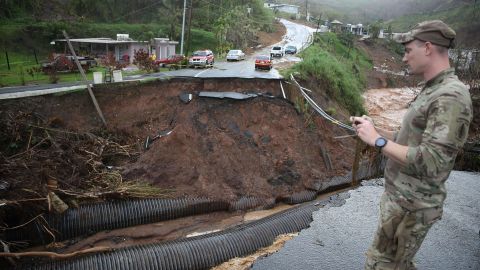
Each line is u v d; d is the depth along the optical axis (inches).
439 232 201.6
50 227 363.9
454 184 291.3
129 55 1242.6
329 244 187.6
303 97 619.5
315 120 612.4
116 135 574.6
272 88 639.8
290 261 172.4
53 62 901.8
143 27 1644.9
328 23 2849.4
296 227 277.6
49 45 1354.6
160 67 973.2
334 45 1939.0
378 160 414.3
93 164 474.9
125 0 1801.2
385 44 2449.6
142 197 424.2
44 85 655.8
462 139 87.6
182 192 448.8
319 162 558.9
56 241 365.1
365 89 1475.1
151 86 631.2
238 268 253.6
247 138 542.0
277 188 494.0
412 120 97.6
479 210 236.5
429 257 174.7
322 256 176.2
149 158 486.9
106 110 599.5
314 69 735.7
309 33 2272.4
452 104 87.1
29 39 1331.2
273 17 2623.0
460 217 223.5
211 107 564.1
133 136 578.6
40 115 532.7
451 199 256.4
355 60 1835.6
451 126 86.3
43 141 490.9
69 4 1667.1
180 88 632.4
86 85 610.9
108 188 424.5
